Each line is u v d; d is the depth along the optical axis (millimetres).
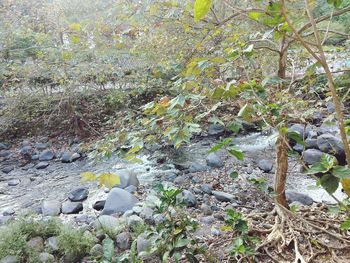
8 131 4898
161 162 3842
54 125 4926
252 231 1880
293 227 1822
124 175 3236
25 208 2971
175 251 1537
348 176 804
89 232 2133
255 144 4066
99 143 1510
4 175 3844
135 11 2205
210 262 1637
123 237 2053
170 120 1192
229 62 1309
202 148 4129
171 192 1641
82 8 3664
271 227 1915
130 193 2875
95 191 3264
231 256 1610
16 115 4641
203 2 711
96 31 2488
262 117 1172
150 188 3176
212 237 1975
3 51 4449
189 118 1134
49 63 4305
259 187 1785
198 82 1348
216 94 1134
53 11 3971
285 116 1355
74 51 3816
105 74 4414
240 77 1563
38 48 4383
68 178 3664
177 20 1726
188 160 3816
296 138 1219
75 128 4695
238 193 2826
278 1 864
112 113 4562
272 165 3389
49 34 3996
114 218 2297
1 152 4492
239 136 4344
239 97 1374
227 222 1569
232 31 1901
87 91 4613
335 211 1388
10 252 1838
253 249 1585
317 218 1945
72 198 3098
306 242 1739
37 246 1964
